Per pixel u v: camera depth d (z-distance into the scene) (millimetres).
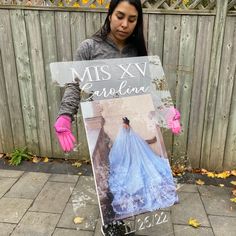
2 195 2844
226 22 2783
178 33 2861
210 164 3303
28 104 3357
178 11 2775
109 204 1836
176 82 3039
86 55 1959
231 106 3074
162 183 1946
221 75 2967
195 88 3039
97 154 1834
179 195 2861
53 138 3447
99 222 2484
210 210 2666
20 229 2422
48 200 2771
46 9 2920
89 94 1896
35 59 3150
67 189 2928
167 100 2070
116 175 1855
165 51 2936
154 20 2842
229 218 2572
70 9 2885
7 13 3008
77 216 2545
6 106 3404
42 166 3365
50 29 3004
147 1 2807
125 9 1807
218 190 2963
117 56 1989
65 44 3037
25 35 3066
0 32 3090
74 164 3318
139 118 1942
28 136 3500
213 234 2391
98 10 2850
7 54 3174
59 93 3254
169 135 3184
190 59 2938
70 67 1919
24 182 3057
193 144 3244
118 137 1880
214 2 2734
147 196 1904
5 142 3570
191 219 2543
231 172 3268
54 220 2520
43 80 3227
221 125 3150
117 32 1879
